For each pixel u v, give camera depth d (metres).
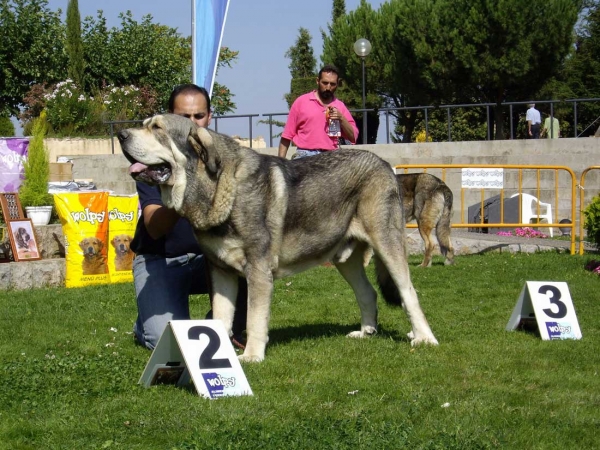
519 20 26.38
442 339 6.43
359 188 6.11
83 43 34.31
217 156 5.23
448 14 27.98
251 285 5.53
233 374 4.80
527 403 4.54
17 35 30.72
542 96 32.03
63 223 10.98
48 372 5.30
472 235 15.59
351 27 36.34
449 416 4.25
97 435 4.03
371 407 4.45
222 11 10.67
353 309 8.27
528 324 6.89
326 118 9.73
